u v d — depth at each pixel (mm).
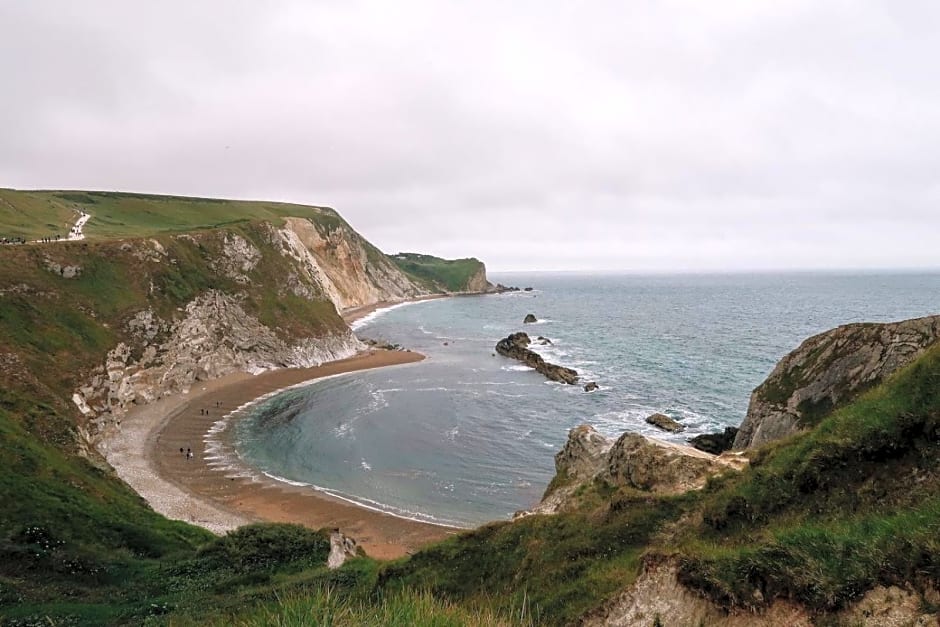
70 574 21109
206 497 40812
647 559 10031
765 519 12008
